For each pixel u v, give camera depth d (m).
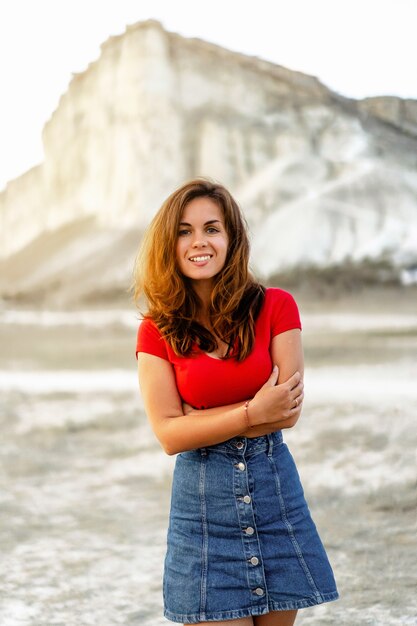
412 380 15.34
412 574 4.37
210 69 102.31
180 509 2.56
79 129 106.50
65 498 7.02
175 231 2.60
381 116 93.25
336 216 74.31
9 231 110.25
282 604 2.46
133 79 101.19
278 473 2.53
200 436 2.47
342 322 41.25
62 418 12.01
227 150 92.81
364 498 6.22
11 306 71.75
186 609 2.47
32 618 4.08
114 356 27.64
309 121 93.38
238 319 2.55
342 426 9.58
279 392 2.42
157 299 2.60
